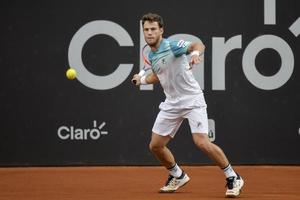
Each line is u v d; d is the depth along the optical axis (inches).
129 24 1306.6
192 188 991.0
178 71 865.5
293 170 1261.1
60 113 1312.7
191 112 875.4
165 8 1306.6
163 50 863.1
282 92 1322.6
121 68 1309.1
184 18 1307.8
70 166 1315.2
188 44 849.5
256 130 1323.8
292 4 1314.0
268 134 1325.0
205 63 1311.5
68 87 1311.5
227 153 1323.8
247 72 1316.4
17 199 863.1
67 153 1316.4
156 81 912.3
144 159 1321.4
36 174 1200.8
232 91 1318.9
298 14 1315.2
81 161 1316.4
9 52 1304.1
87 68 1307.8
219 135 1322.6
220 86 1316.4
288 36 1316.4
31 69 1307.8
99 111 1314.0
